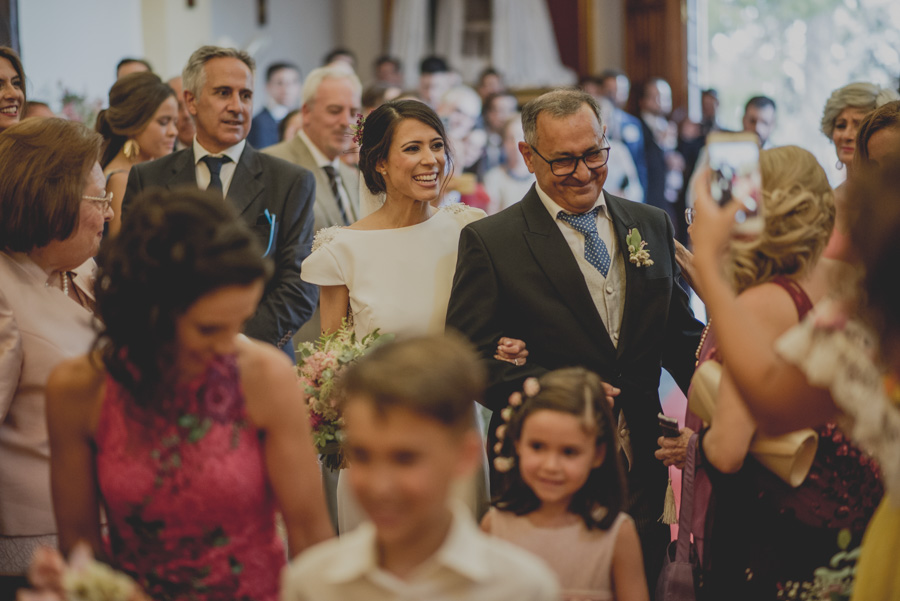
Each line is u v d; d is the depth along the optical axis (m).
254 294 1.78
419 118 3.36
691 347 3.17
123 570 1.92
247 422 1.91
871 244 1.65
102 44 8.74
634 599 2.34
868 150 3.25
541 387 2.38
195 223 1.75
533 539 2.37
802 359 1.81
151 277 1.72
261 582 1.92
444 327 3.29
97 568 1.55
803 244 2.18
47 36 8.13
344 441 3.05
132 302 1.74
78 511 1.96
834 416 1.96
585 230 3.11
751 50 11.45
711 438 2.19
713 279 1.98
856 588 1.87
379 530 1.53
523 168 7.70
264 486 1.93
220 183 4.09
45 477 2.60
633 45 11.91
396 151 3.34
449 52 11.98
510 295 3.07
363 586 1.58
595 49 11.96
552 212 3.13
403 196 3.42
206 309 1.74
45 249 2.66
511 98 9.04
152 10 9.34
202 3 9.72
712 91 10.48
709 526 2.32
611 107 9.55
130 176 4.14
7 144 2.63
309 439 1.98
